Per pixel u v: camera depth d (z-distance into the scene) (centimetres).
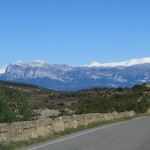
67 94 13912
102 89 14962
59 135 2669
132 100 7912
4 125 2019
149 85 12319
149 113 7750
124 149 1859
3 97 2520
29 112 2855
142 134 2744
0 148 1869
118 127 3503
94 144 2083
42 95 13300
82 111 5206
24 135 2223
